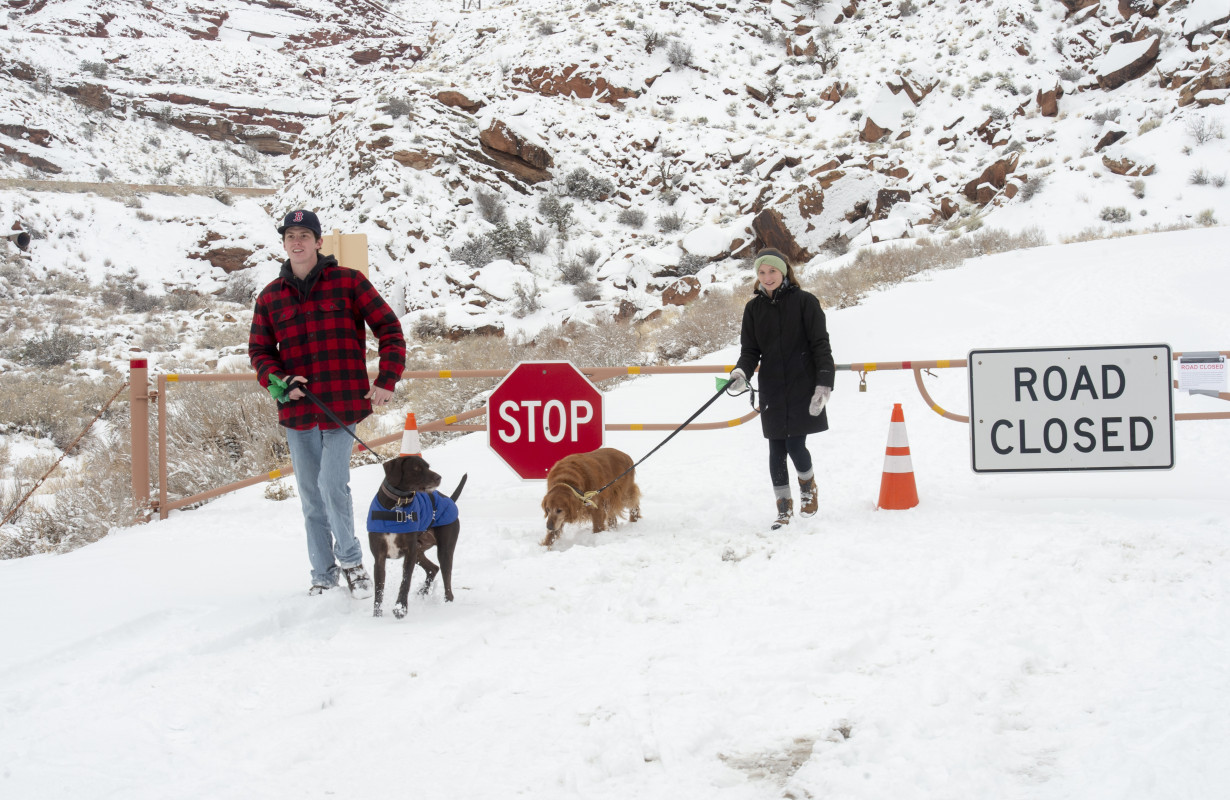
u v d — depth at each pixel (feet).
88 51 237.04
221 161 199.93
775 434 20.61
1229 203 94.43
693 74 173.27
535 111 154.81
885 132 140.77
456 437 40.88
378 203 128.47
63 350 90.43
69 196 139.23
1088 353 22.18
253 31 281.54
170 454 32.83
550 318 105.09
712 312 72.84
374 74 246.47
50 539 26.61
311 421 16.44
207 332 105.29
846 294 69.21
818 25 186.39
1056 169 113.09
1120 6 147.43
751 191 133.80
